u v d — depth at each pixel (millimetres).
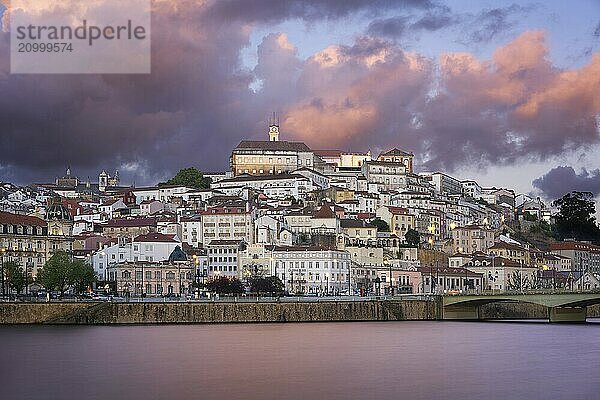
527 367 184125
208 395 149375
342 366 184750
